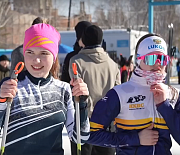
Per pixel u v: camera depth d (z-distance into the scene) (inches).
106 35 815.7
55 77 110.4
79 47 184.5
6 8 1407.5
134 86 115.0
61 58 718.5
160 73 114.3
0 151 102.7
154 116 113.0
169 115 110.0
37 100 101.0
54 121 101.3
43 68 102.2
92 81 158.6
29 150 98.3
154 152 110.7
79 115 103.0
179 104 117.0
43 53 102.5
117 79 167.5
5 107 97.0
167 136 113.2
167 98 114.2
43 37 102.5
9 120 98.6
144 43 116.0
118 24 1646.2
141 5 1573.6
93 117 114.5
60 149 103.0
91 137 113.7
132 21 1610.5
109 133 113.4
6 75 356.8
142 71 114.0
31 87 101.6
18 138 97.8
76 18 1711.4
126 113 113.1
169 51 293.0
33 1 1553.9
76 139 104.5
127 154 112.1
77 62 160.6
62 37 839.1
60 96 104.7
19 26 1432.1
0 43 1382.9
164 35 1568.7
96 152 157.6
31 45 101.7
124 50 805.9
